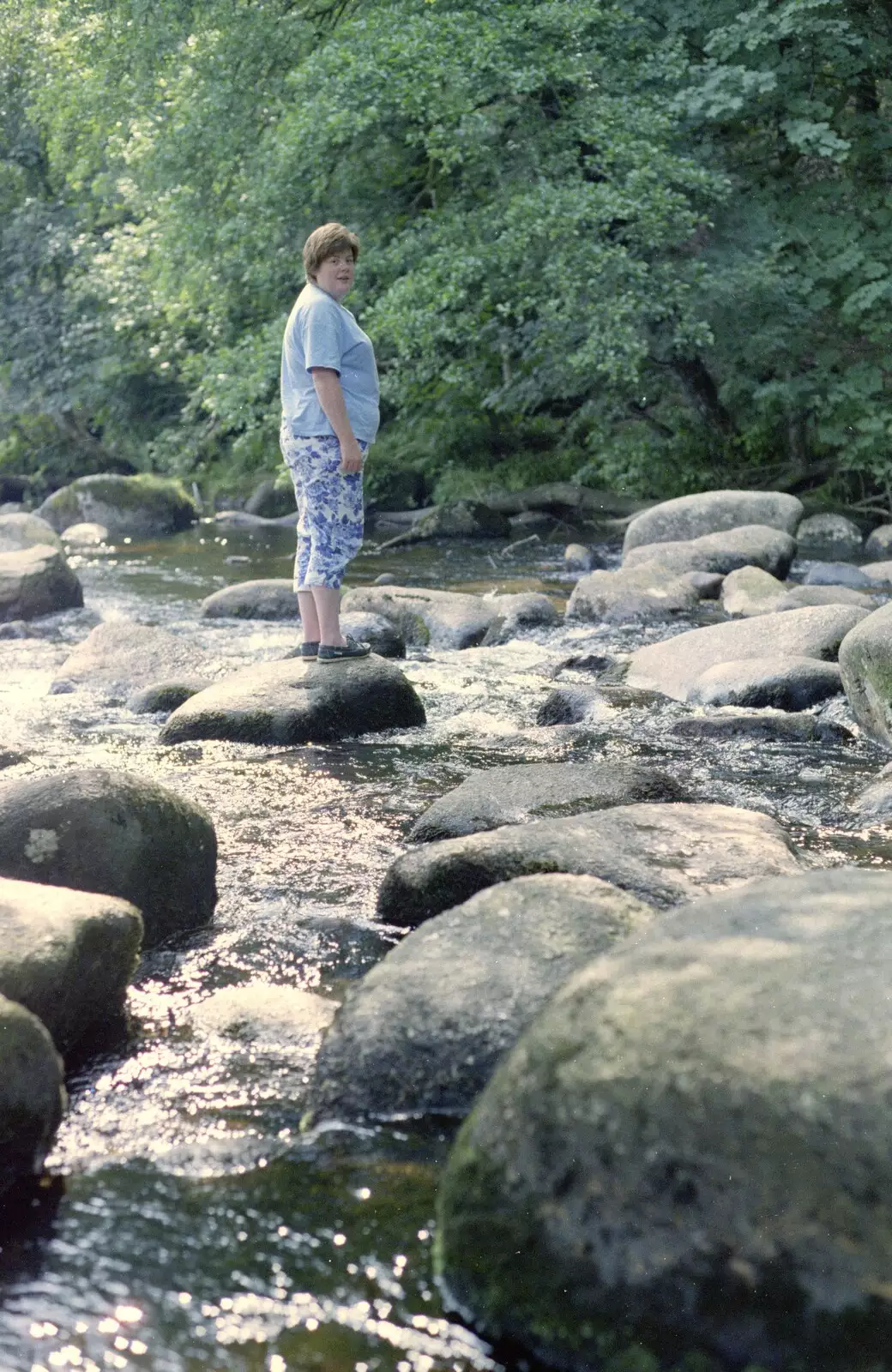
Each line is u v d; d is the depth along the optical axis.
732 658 6.46
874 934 1.99
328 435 5.77
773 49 14.35
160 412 24.50
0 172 23.97
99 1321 1.82
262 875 3.74
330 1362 1.75
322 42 15.55
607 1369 1.69
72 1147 2.29
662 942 2.06
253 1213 2.08
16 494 24.72
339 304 5.81
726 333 14.66
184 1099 2.46
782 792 4.59
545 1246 1.77
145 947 3.24
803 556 12.56
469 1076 2.39
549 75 13.73
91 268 21.05
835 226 14.72
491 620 8.25
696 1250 1.67
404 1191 2.14
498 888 2.79
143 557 13.76
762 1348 1.62
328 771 4.92
